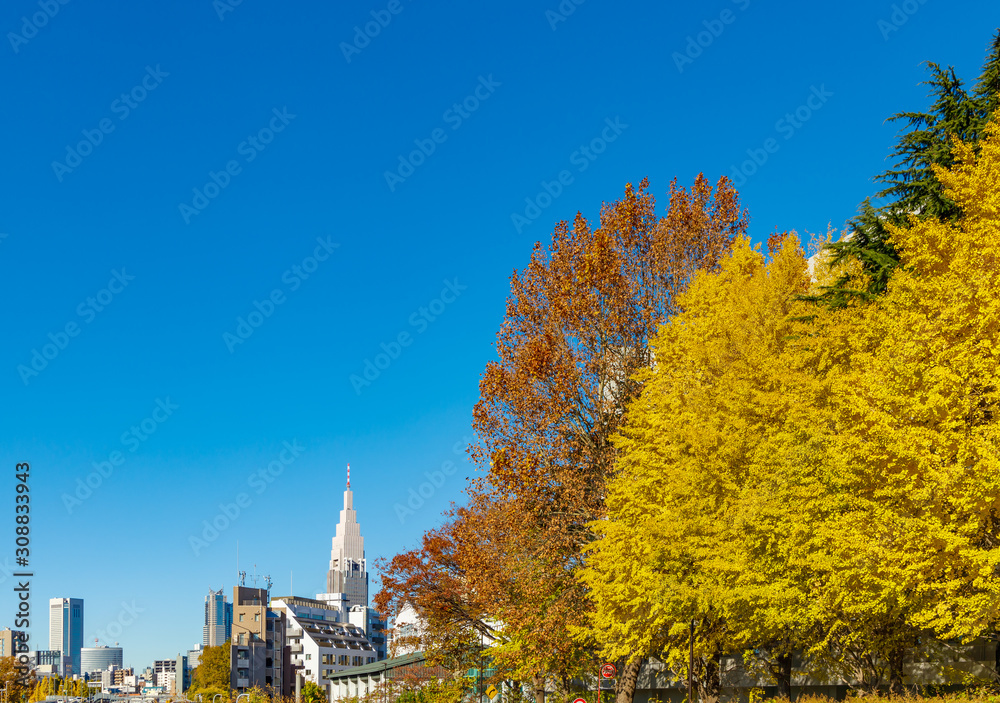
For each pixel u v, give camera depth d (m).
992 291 21.02
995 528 21.61
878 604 21.77
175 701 156.38
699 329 27.89
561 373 31.80
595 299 32.56
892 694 23.91
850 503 22.48
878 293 26.27
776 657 28.95
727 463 25.11
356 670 97.75
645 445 28.12
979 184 22.41
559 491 32.34
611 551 28.03
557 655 33.56
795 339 26.31
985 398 21.05
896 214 27.42
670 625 28.28
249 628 155.00
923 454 20.52
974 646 31.22
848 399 22.84
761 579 23.66
